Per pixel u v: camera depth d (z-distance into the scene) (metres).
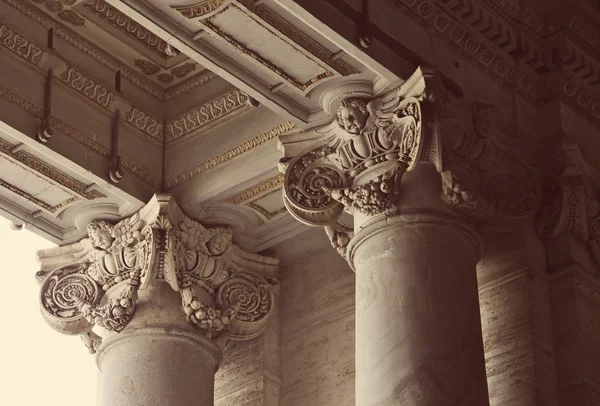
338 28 16.91
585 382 17.33
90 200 19.64
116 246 19.45
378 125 17.34
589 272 18.06
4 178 19.41
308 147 17.92
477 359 16.34
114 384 18.81
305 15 16.72
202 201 19.62
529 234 18.09
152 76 20.23
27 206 19.81
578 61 19.02
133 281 19.23
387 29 17.41
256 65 17.48
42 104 18.88
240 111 19.70
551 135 18.67
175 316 19.22
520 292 17.78
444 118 17.16
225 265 19.83
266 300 20.03
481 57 18.42
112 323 19.12
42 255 20.00
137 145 19.80
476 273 17.36
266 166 19.22
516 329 17.61
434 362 16.05
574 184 18.23
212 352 19.36
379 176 17.19
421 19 17.84
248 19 16.95
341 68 17.47
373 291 16.62
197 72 20.11
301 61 17.42
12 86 18.64
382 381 16.03
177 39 17.31
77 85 19.34
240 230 20.08
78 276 19.69
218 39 17.19
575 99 18.98
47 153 18.81
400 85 17.36
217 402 20.06
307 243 20.34
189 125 19.98
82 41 19.62
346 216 18.89
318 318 19.98
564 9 19.14
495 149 17.89
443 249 16.81
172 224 19.33
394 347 16.16
